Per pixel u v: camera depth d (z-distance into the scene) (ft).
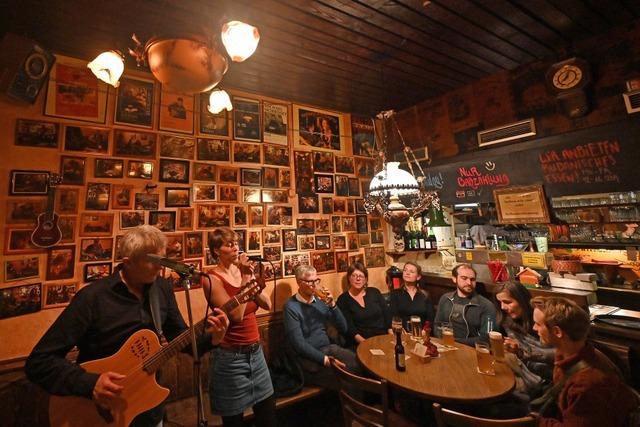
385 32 7.28
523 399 6.05
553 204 8.79
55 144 7.14
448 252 12.40
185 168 8.64
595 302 8.04
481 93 9.99
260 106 10.11
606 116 7.77
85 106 7.55
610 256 9.21
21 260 6.58
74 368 4.09
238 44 4.64
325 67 8.66
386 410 4.92
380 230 12.28
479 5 6.56
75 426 4.24
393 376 5.95
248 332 6.61
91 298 4.42
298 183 10.53
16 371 6.28
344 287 11.12
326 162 11.27
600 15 7.12
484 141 9.87
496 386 5.45
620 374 4.27
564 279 8.52
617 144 7.57
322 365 7.74
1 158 6.59
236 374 6.32
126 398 4.46
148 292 4.95
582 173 8.14
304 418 8.46
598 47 7.85
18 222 6.61
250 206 9.54
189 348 5.27
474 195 10.27
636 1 6.73
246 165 9.62
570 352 4.44
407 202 9.66
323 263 10.75
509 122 9.40
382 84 9.87
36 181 6.86
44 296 6.73
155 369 4.66
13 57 6.32
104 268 7.38
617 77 7.59
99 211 7.46
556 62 8.50
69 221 7.13
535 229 10.41
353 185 11.80
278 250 9.89
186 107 8.85
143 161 8.10
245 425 7.41
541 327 4.85
